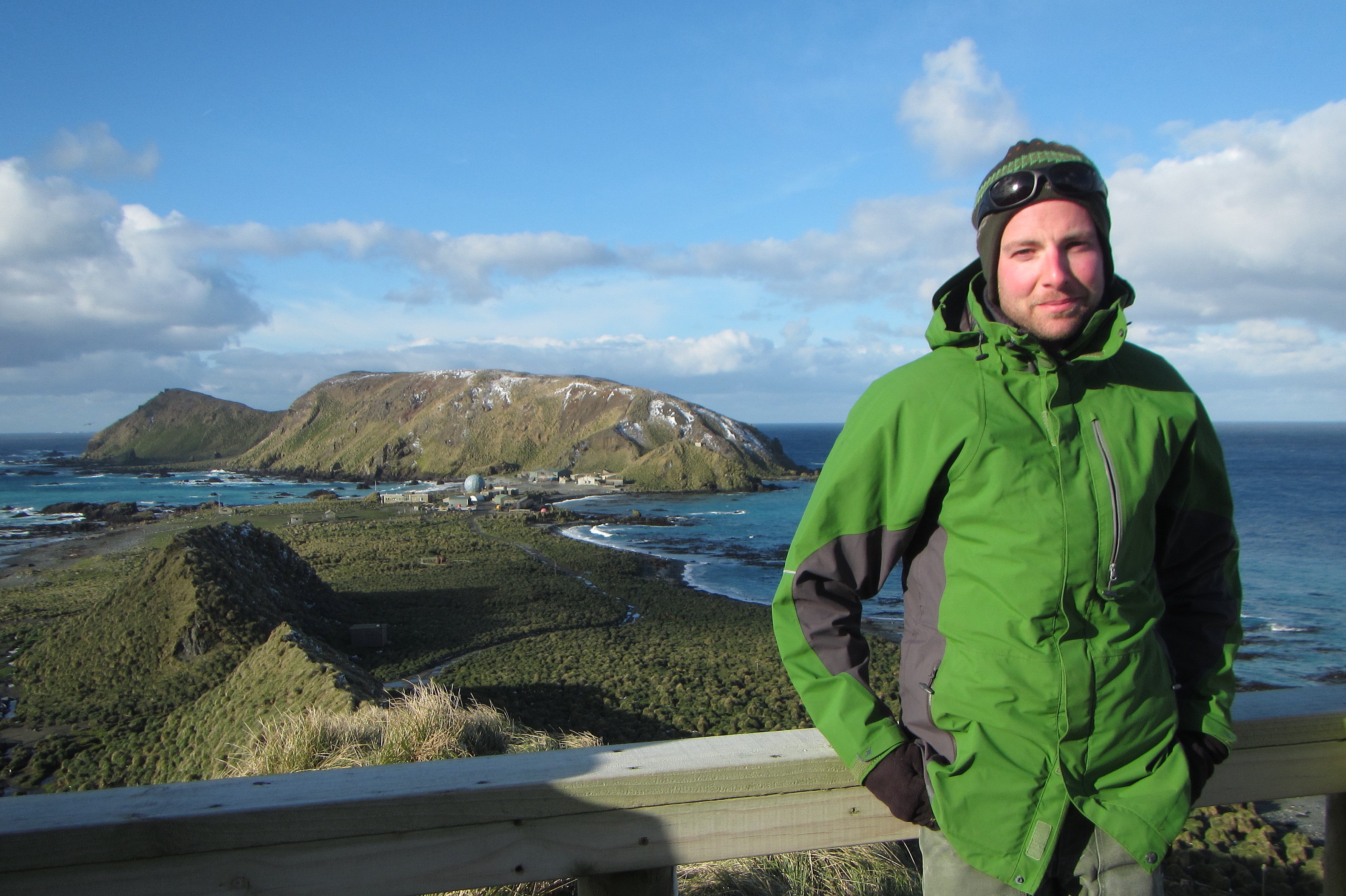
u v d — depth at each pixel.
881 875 3.78
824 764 1.86
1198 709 1.73
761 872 3.67
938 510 1.71
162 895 1.55
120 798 1.61
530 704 21.80
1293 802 10.87
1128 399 1.68
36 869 1.50
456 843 1.67
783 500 106.12
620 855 1.75
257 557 33.72
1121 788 1.61
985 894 1.62
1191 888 8.35
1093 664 1.54
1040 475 1.58
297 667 16.34
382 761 5.93
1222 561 1.80
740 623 35.03
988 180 1.74
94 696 22.31
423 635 32.16
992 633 1.57
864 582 1.75
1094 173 1.63
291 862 1.60
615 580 47.12
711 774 1.78
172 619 25.64
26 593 42.59
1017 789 1.55
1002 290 1.71
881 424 1.68
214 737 15.63
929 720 1.66
